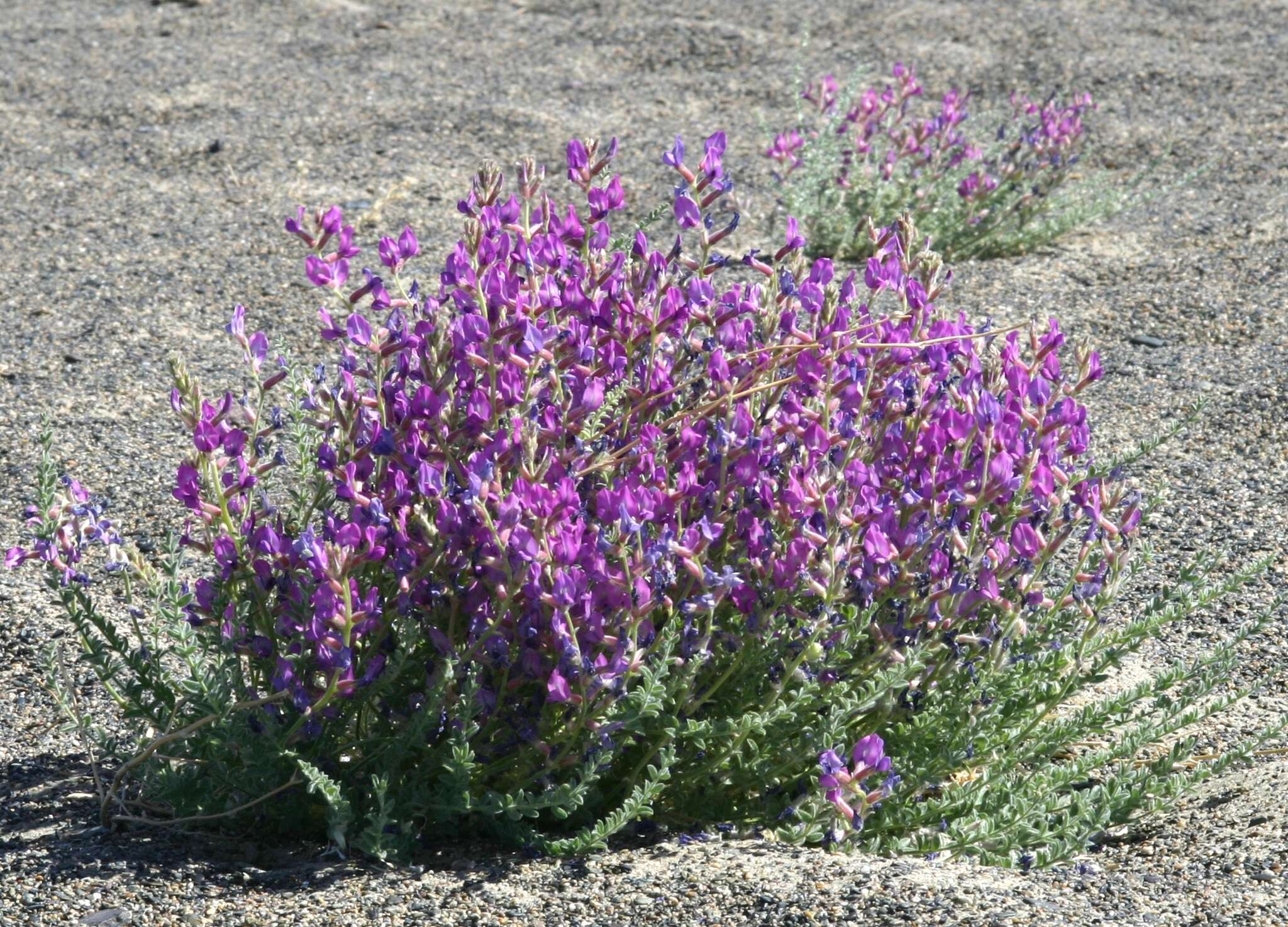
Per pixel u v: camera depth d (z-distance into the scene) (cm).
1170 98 1430
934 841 412
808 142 1138
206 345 861
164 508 662
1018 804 420
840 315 427
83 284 948
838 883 388
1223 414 768
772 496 407
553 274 432
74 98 1384
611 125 1348
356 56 1556
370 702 425
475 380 421
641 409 443
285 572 412
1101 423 765
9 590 573
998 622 435
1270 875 388
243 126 1312
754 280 966
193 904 388
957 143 1113
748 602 414
